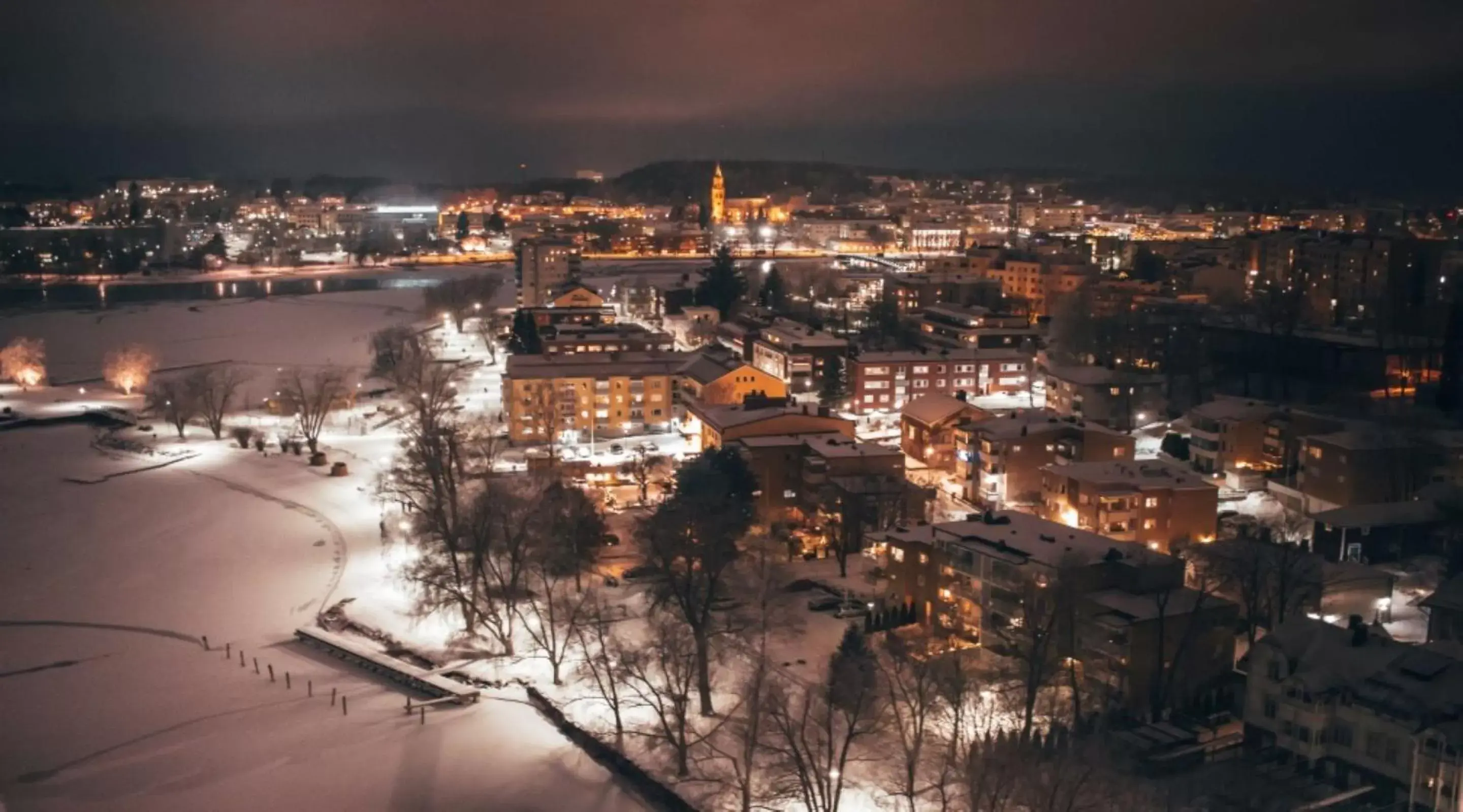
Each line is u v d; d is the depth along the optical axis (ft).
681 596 414.62
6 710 417.08
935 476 640.99
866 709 353.10
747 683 382.63
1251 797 305.53
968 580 417.90
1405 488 535.60
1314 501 554.05
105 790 364.79
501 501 499.51
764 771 352.49
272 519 628.69
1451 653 333.83
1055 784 291.99
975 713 353.51
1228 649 379.96
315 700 423.23
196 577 545.44
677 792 351.25
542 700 414.82
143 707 418.72
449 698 418.72
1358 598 428.15
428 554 510.58
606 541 539.70
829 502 536.42
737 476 557.74
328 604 508.94
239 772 373.40
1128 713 363.56
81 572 554.87
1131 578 387.75
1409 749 305.73
